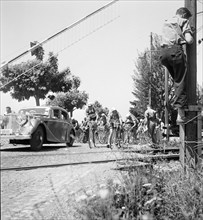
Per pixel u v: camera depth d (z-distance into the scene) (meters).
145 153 5.59
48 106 8.47
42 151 5.21
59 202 3.31
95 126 11.66
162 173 4.94
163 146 6.56
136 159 5.12
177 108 6.03
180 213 4.30
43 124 7.90
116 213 3.63
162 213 4.27
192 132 6.07
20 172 3.39
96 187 3.88
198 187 4.65
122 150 5.41
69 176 3.79
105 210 3.51
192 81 6.19
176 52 5.75
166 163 5.38
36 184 3.28
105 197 3.59
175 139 7.51
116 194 3.96
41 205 3.11
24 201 3.07
